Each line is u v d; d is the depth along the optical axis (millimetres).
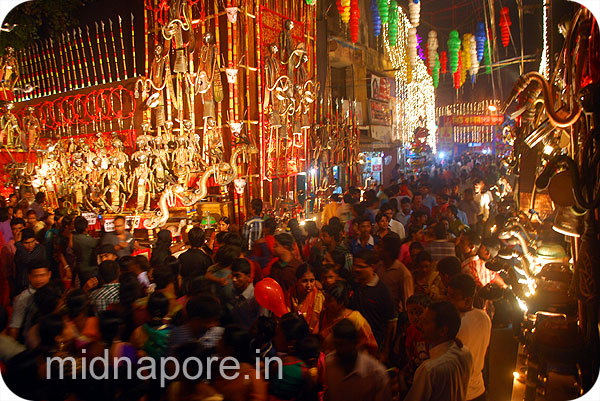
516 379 5426
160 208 10383
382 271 5352
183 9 10930
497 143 28641
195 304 3477
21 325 4422
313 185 13898
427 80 29531
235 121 10844
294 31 12867
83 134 13688
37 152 13375
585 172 4020
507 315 4684
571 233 4285
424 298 4016
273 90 11664
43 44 17047
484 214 11336
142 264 5406
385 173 23547
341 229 7109
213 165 10570
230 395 3072
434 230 6352
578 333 4316
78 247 6664
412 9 14383
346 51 19875
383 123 23016
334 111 17906
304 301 4977
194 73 11133
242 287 4742
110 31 14625
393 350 4566
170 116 11586
